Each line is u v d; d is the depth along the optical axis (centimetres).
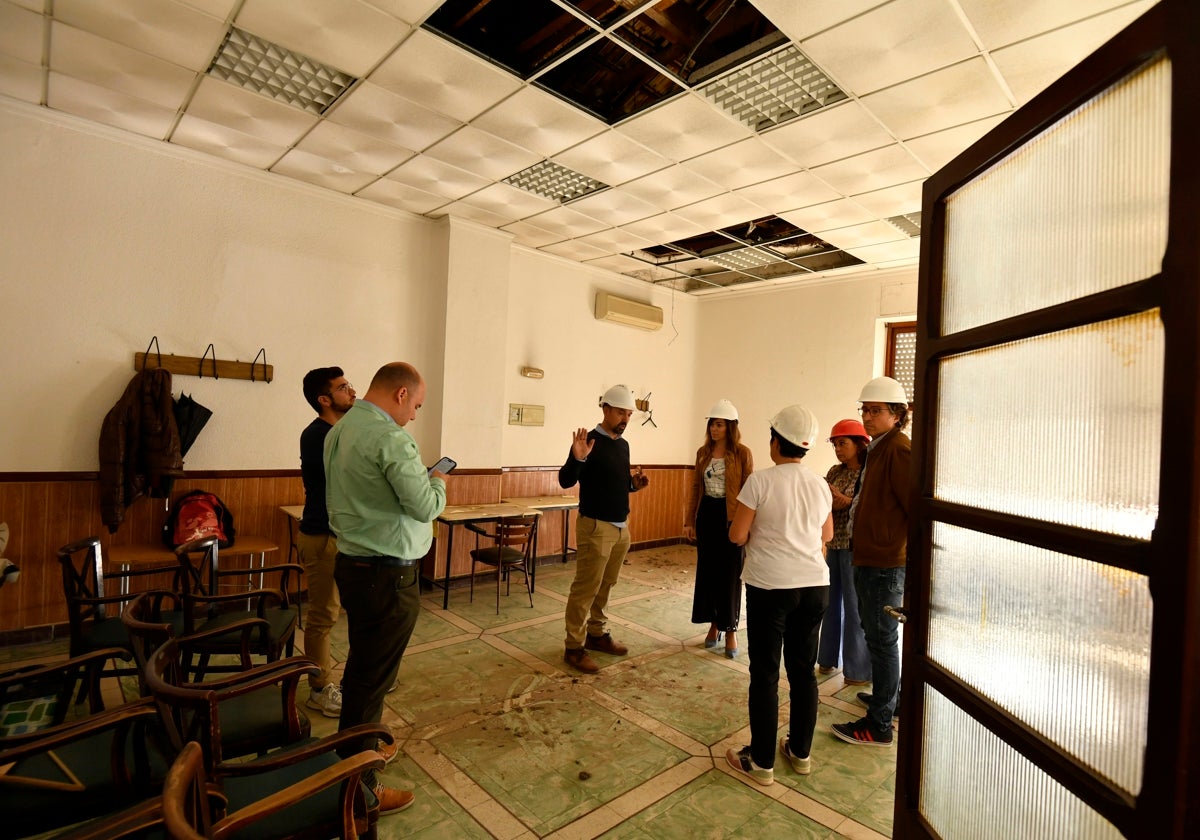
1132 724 94
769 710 230
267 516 418
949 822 141
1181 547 85
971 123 303
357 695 196
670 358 708
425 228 495
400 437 197
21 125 328
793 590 223
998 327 130
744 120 314
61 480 345
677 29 252
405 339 486
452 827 201
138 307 367
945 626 148
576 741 260
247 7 242
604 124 322
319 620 271
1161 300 90
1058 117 115
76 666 166
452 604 448
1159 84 93
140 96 315
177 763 97
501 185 417
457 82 289
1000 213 134
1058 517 112
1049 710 112
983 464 137
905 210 420
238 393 405
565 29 256
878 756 257
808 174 372
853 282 600
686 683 324
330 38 258
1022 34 233
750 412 680
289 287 425
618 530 346
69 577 219
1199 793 83
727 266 599
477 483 514
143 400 355
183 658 234
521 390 570
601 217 472
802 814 216
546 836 198
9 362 330
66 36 264
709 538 363
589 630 366
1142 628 93
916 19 229
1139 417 96
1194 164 85
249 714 177
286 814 137
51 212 338
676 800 221
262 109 324
